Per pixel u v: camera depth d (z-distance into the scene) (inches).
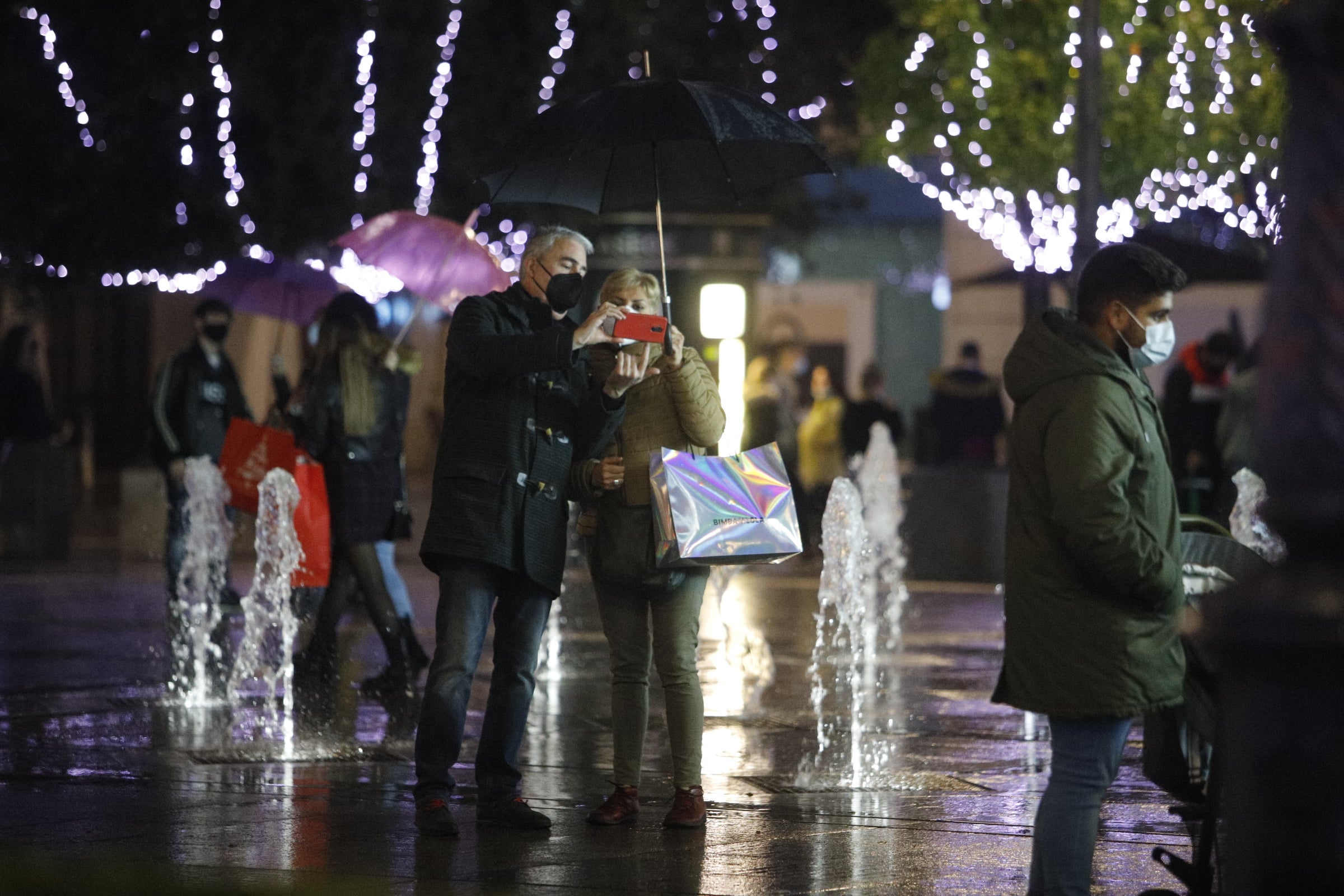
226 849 709.3
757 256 2546.8
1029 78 2139.5
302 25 2568.9
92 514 2997.0
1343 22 374.9
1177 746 603.8
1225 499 1253.7
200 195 2544.3
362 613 1647.4
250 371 3398.1
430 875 669.9
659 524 743.1
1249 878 378.6
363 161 2549.2
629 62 2701.8
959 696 1178.0
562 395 773.3
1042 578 556.7
